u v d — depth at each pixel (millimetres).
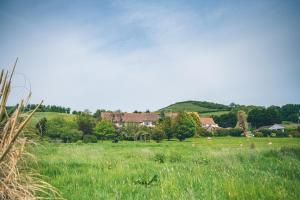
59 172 8773
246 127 133000
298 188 6180
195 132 104312
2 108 4867
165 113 142250
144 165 11188
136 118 134625
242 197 5508
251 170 8828
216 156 14352
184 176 7746
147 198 5902
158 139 92938
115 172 8688
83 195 5965
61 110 122125
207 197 5652
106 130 95438
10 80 4883
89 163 11359
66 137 68625
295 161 11312
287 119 153625
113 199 5762
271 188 6121
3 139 4461
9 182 4309
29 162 5676
